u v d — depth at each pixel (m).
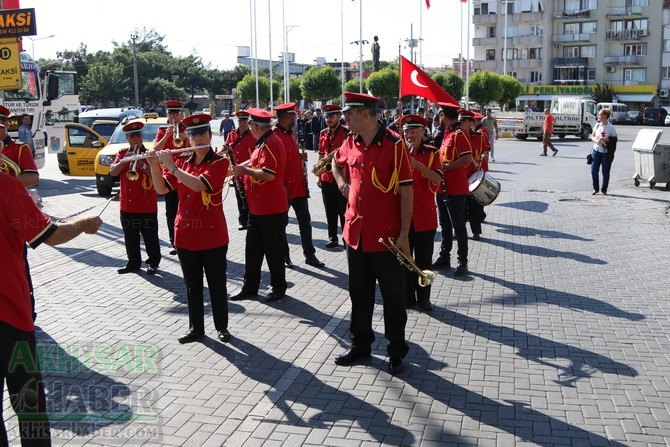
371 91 47.00
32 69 19.64
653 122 57.28
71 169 19.27
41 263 9.27
